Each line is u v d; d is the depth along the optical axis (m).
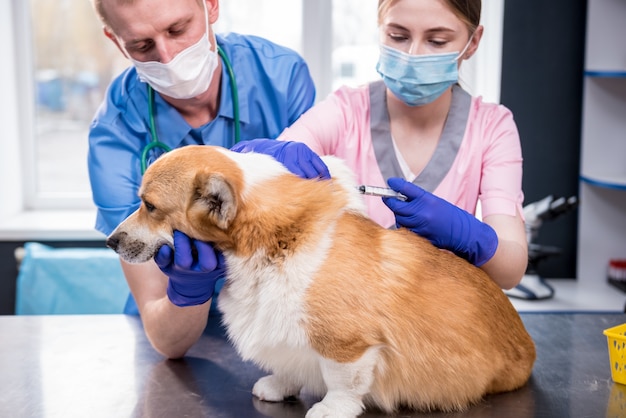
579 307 2.64
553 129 2.98
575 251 3.05
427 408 1.21
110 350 1.49
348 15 3.14
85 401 1.25
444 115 1.61
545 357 1.44
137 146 1.66
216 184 1.11
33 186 3.33
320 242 1.13
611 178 2.81
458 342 1.17
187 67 1.54
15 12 3.19
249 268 1.15
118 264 2.56
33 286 2.54
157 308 1.40
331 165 1.33
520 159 1.57
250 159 1.21
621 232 2.98
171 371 1.38
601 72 2.73
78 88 3.32
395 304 1.14
